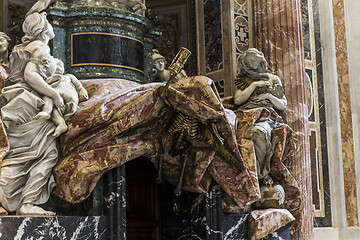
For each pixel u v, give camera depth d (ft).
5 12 23.90
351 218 28.78
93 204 16.69
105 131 16.37
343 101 29.66
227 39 24.94
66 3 20.66
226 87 24.73
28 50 16.43
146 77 22.07
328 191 28.43
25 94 16.07
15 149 15.84
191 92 17.12
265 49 24.58
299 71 24.50
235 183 18.98
